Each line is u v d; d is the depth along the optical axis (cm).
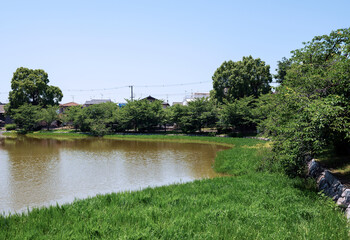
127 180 1436
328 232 594
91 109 4797
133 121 4650
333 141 1149
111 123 4884
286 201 846
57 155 2330
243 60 4259
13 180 1438
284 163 1125
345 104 907
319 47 1241
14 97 5741
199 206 812
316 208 752
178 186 1085
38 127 5641
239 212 734
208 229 630
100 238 604
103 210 778
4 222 706
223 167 1630
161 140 3609
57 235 604
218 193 973
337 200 801
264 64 4203
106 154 2378
